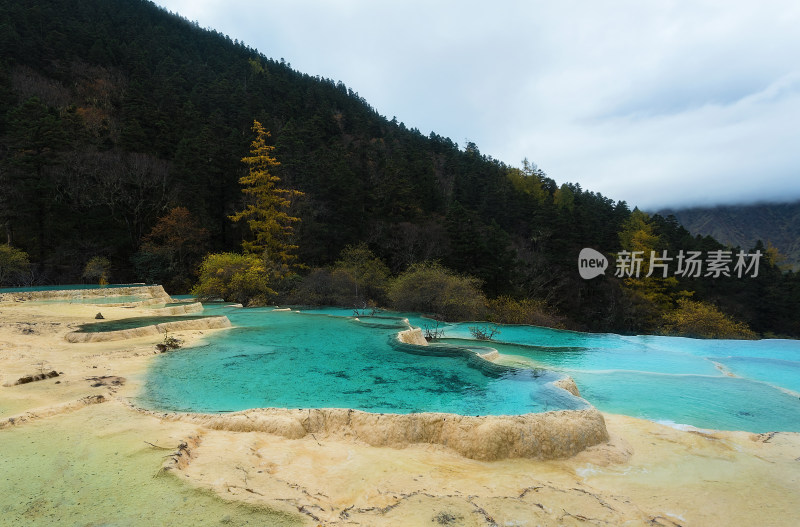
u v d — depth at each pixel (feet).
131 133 126.72
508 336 66.33
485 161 250.37
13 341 40.86
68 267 107.55
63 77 155.53
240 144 143.84
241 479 16.90
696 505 17.51
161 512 14.23
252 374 35.91
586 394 35.76
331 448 21.76
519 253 158.20
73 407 24.38
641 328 130.00
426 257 127.75
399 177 153.48
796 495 18.45
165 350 42.65
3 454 18.20
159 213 125.18
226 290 94.07
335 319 66.80
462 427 22.84
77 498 14.92
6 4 161.68
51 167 109.29
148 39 209.56
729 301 144.05
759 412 31.68
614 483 19.39
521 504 16.60
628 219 194.90
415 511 15.64
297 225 128.26
